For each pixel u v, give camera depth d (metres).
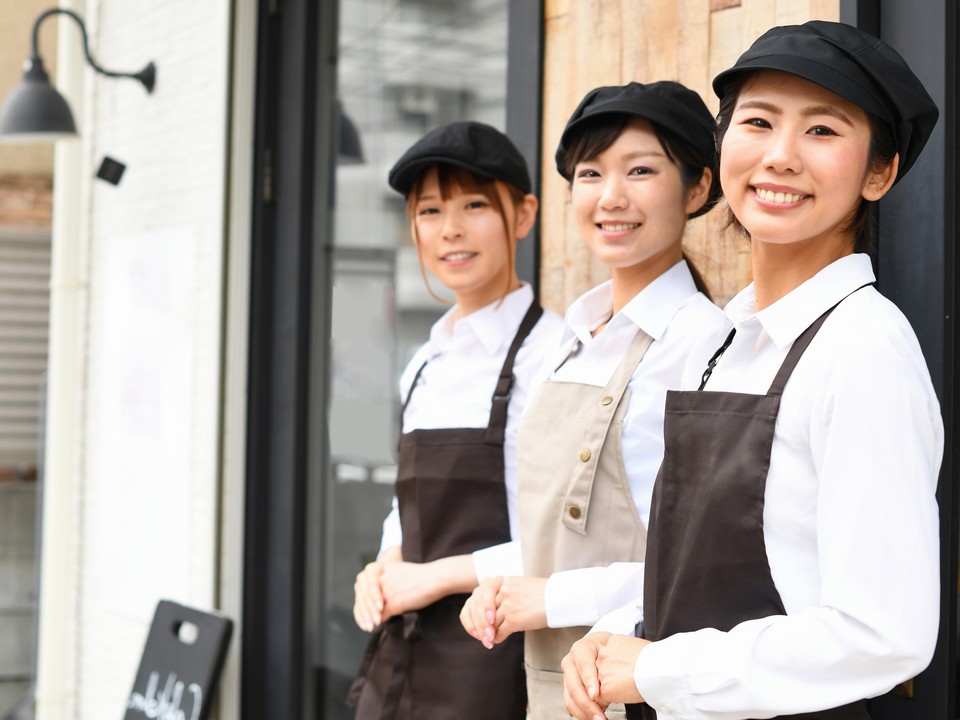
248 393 3.23
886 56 1.20
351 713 2.98
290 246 3.18
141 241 3.53
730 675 1.15
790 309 1.25
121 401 3.62
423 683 1.91
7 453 6.28
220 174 3.22
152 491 3.45
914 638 1.08
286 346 3.18
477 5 2.86
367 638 2.94
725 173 1.29
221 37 3.22
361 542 3.03
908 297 1.65
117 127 3.70
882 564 1.09
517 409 1.89
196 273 3.29
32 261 6.40
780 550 1.19
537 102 2.39
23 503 6.06
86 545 3.78
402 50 3.12
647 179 1.61
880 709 1.65
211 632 3.08
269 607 3.20
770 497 1.20
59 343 3.87
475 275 1.97
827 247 1.27
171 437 3.37
